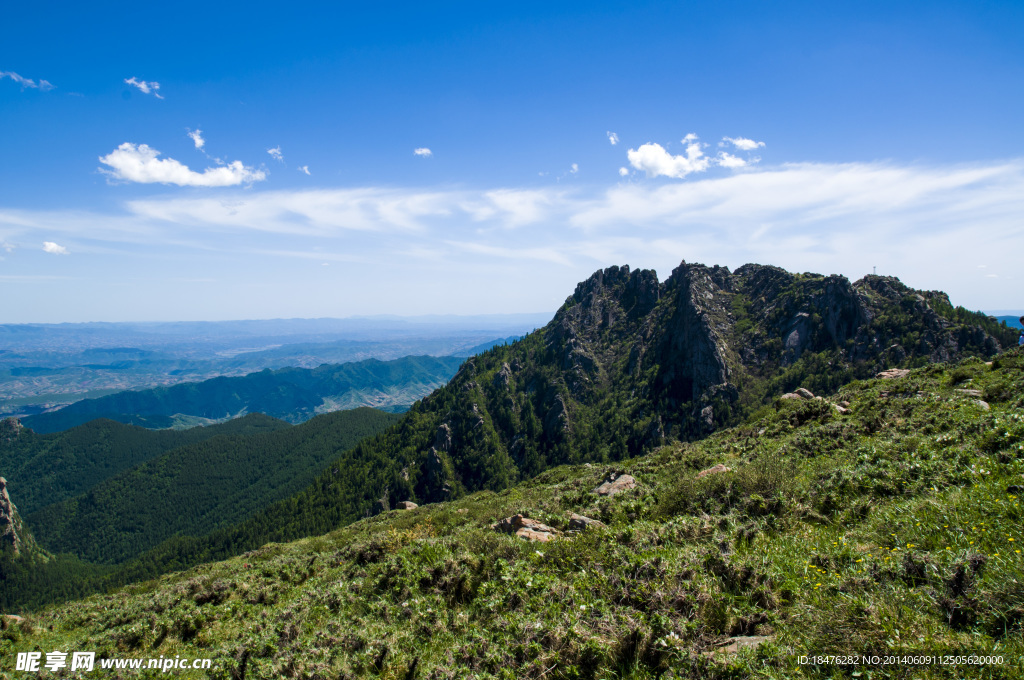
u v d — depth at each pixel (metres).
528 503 27.19
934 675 5.84
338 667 10.41
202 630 16.64
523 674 8.23
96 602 26.41
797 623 7.75
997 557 7.35
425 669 9.45
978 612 6.67
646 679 7.50
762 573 9.23
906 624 6.62
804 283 151.75
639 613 8.70
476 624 11.16
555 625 9.22
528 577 12.04
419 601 12.98
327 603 14.96
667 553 11.23
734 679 6.86
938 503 10.20
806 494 13.95
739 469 17.67
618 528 14.85
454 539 17.34
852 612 7.12
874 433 22.14
